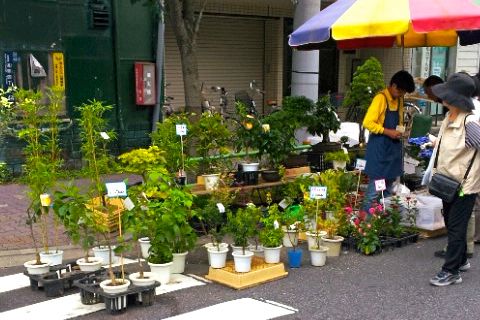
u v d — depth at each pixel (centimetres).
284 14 1567
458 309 473
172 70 1393
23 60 938
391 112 653
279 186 743
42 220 618
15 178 941
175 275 553
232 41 1533
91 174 564
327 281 538
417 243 665
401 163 675
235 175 716
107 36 1037
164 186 525
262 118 760
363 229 624
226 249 546
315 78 1021
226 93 1441
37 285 510
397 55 1775
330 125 848
